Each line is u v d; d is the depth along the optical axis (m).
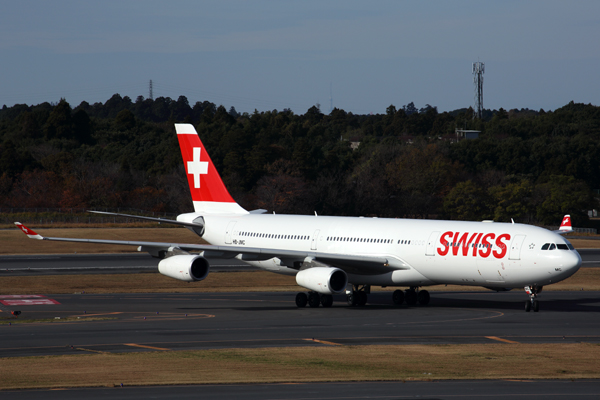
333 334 117.25
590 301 173.00
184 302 170.88
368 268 158.62
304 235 174.88
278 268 180.38
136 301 172.50
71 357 95.38
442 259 149.25
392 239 158.12
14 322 132.75
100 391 76.62
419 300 167.00
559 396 75.19
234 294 191.50
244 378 83.12
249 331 120.38
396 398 74.06
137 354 97.69
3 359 93.94
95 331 119.81
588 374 86.25
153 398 73.62
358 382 81.75
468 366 90.81
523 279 141.12
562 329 123.69
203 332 119.06
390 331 120.75
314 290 150.50
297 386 79.44
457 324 129.62
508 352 100.69
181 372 86.19
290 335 116.00
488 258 143.38
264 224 186.12
